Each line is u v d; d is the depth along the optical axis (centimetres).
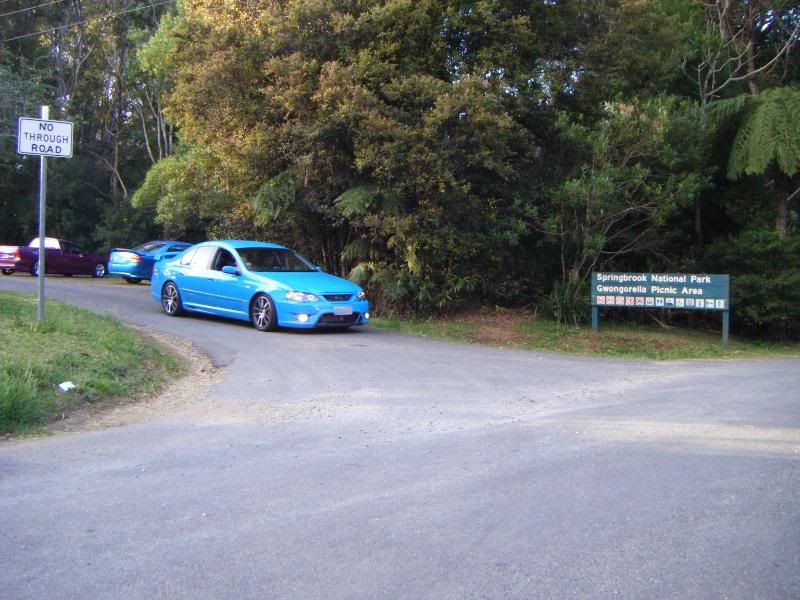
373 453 650
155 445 668
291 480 573
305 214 1683
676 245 1770
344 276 1748
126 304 1689
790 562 432
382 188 1465
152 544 448
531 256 1678
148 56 2361
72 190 3644
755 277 1583
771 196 1817
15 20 3391
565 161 1625
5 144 2859
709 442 697
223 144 1577
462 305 1631
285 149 1520
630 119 1475
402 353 1201
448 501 528
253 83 1543
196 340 1230
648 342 1445
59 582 397
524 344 1389
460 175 1498
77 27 3503
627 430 742
